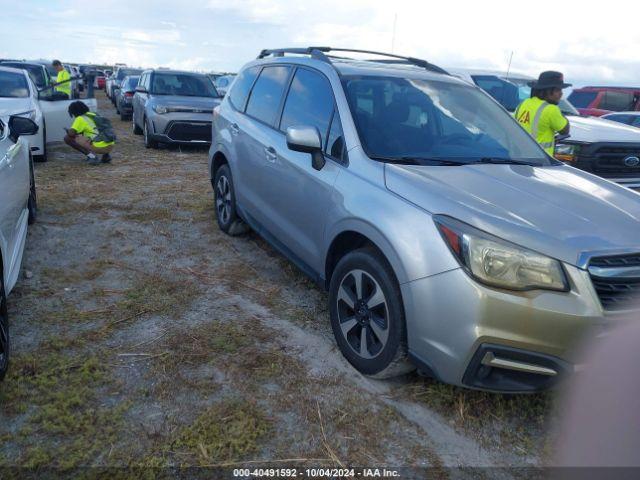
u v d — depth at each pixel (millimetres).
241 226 5520
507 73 9641
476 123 4074
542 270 2553
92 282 4336
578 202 3041
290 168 4031
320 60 4320
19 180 4234
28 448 2506
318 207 3641
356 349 3266
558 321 2520
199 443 2600
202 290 4293
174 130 11086
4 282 3152
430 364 2758
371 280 3100
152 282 4387
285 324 3799
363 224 3119
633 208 3119
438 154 3615
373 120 3680
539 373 2631
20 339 3412
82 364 3174
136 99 13320
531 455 2689
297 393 3023
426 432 2795
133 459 2486
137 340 3494
